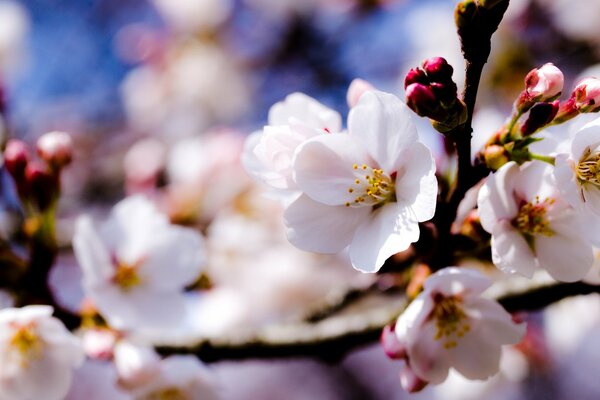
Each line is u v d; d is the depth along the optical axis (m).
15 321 0.39
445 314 0.36
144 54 0.83
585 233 0.35
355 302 0.46
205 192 0.60
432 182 0.34
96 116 0.89
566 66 0.70
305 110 0.37
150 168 0.63
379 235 0.35
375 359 0.91
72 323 0.41
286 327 0.42
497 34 0.68
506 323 0.36
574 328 0.51
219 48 0.83
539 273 0.40
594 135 0.34
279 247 0.60
